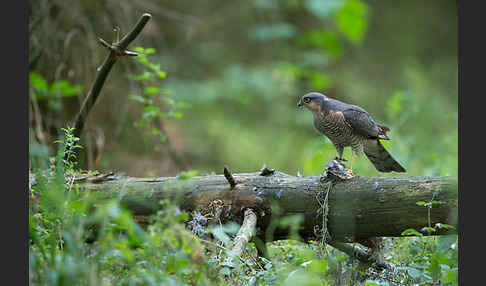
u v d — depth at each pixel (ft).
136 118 41.14
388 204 21.44
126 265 17.22
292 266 20.01
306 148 51.67
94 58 38.88
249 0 76.38
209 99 65.36
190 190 23.68
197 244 17.31
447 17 94.89
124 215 14.75
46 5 37.40
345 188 22.30
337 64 79.77
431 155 41.01
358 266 23.30
